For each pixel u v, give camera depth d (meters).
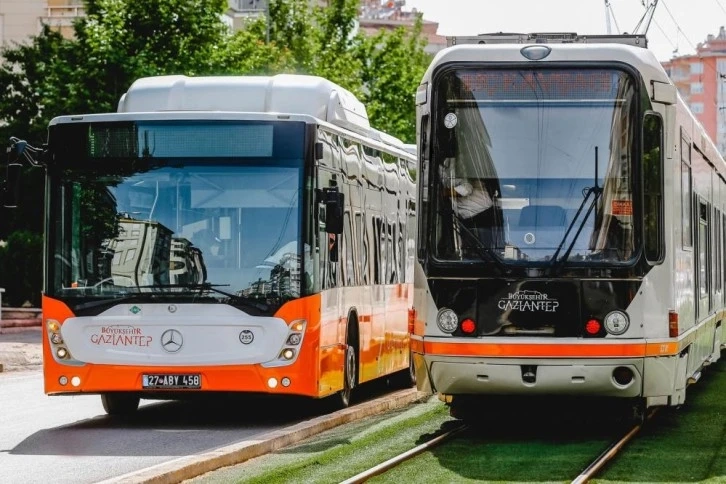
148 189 22.48
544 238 19.69
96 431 22.27
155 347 22.14
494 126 19.97
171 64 58.56
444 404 26.16
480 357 19.53
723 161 31.30
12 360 39.12
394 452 18.55
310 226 22.36
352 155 25.34
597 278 19.52
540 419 22.89
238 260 22.27
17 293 62.25
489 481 15.99
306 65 73.06
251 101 24.36
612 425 22.08
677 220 20.72
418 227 20.27
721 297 29.62
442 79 20.14
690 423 22.56
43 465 18.11
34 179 64.81
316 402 24.75
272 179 22.39
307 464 17.05
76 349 22.30
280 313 22.12
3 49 73.12
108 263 22.39
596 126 19.84
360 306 25.86
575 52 19.94
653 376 19.58
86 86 58.56
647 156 19.83
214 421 23.88
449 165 20.03
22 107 70.00
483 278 19.70
